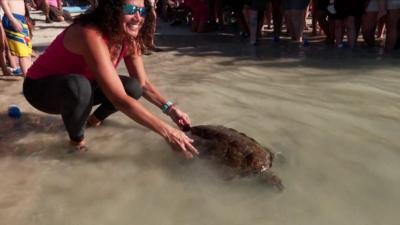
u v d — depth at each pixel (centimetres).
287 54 453
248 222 143
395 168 180
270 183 165
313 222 142
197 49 494
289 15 559
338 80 327
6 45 352
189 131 200
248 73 359
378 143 205
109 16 176
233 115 246
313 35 600
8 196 162
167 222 145
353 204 153
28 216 149
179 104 267
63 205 156
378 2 466
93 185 171
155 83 323
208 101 274
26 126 236
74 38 181
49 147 207
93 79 207
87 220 147
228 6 650
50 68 196
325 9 514
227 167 174
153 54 459
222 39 584
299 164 185
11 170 184
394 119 237
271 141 208
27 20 357
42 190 167
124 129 230
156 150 202
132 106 174
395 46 467
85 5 971
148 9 204
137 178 176
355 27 496
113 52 191
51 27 694
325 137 213
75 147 205
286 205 153
